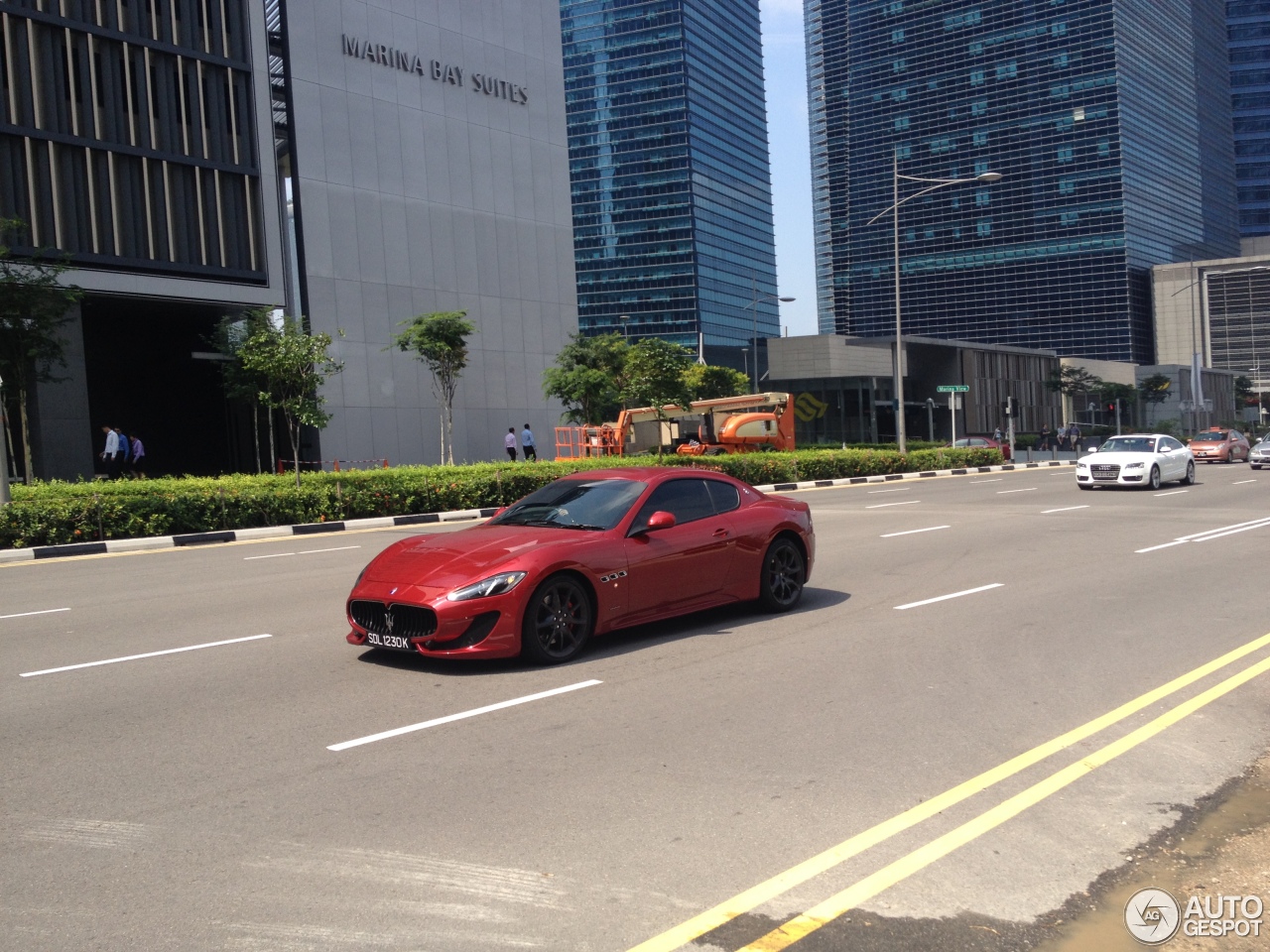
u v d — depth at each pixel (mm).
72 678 7367
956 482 32062
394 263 38500
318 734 5824
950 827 4312
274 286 34531
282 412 35812
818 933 3420
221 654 8109
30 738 5859
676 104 116188
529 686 6793
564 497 8594
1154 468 24984
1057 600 9961
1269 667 7055
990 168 121562
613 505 8289
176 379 41781
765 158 134500
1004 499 23359
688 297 115625
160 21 31859
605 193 119562
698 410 36188
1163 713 5992
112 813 4625
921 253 126375
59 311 24078
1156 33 122250
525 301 43562
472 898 3701
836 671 7137
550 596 7414
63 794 4887
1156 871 3889
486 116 42438
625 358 42281
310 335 30531
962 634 8414
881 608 9656
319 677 7223
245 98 34000
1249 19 147875
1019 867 3928
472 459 41062
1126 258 113875
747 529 8992
